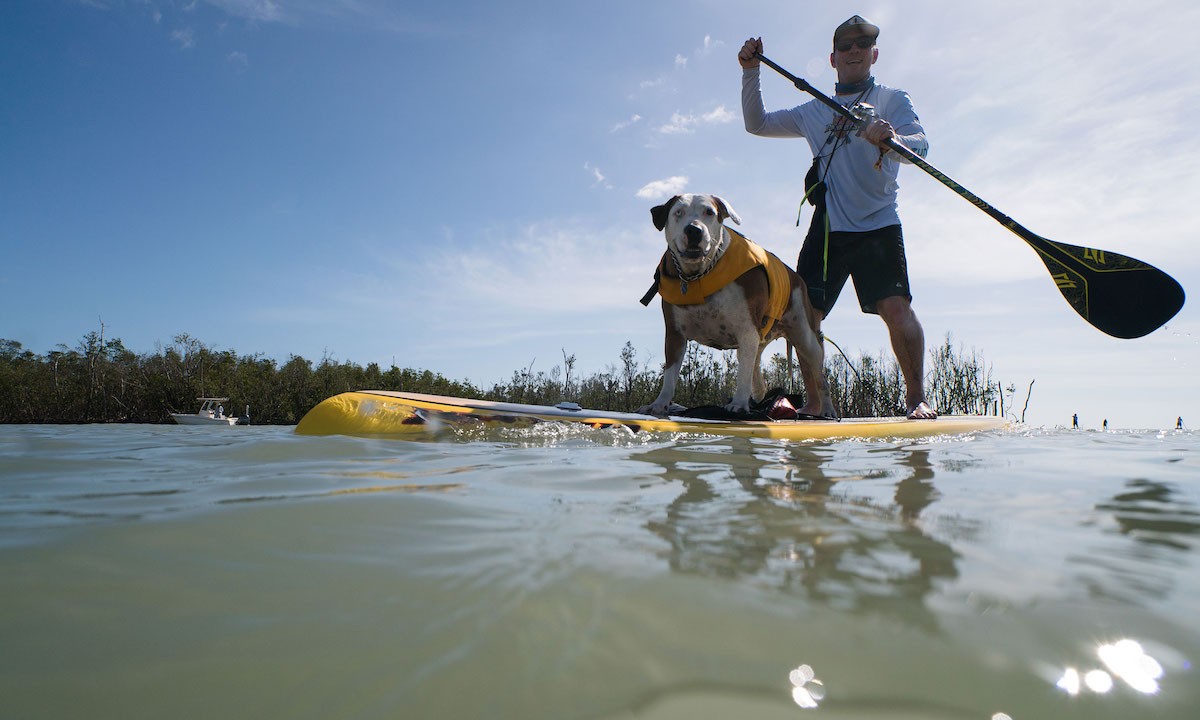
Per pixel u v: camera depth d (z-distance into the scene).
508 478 1.64
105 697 0.53
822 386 5.04
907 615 0.70
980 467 2.00
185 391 25.69
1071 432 4.57
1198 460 2.25
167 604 0.72
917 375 4.78
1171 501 1.39
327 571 0.84
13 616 0.68
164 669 0.58
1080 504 1.34
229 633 0.65
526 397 16.81
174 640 0.63
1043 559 0.91
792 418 4.20
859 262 5.00
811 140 5.30
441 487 1.49
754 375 5.09
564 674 0.57
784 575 0.82
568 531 1.05
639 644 0.63
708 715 0.50
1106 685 0.55
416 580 0.80
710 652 0.61
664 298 4.23
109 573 0.82
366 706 0.52
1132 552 0.96
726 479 1.65
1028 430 4.89
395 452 2.27
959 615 0.70
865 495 1.43
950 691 0.54
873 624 0.67
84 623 0.67
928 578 0.82
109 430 5.54
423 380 26.11
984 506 1.31
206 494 1.40
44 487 1.52
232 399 25.25
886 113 4.88
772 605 0.72
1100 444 3.08
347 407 3.04
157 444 2.80
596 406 15.56
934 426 4.12
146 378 26.72
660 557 0.90
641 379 14.70
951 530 1.09
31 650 0.61
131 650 0.61
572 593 0.76
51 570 0.83
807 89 4.71
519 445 2.54
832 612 0.70
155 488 1.49
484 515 1.17
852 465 2.02
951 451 2.58
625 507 1.26
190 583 0.79
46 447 2.71
